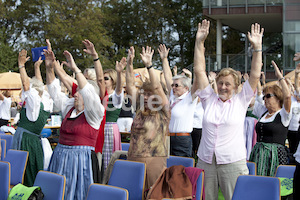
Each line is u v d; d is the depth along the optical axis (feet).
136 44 96.27
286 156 14.70
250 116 21.38
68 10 78.38
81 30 75.82
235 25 67.51
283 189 12.30
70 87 13.64
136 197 11.16
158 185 10.58
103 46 81.97
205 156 11.60
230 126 11.34
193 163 12.58
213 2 61.67
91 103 12.21
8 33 80.69
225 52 99.19
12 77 45.06
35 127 15.58
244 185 10.07
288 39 54.80
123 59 15.03
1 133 19.99
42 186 10.96
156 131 11.87
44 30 78.07
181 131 15.08
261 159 14.67
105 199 9.63
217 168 11.47
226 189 11.35
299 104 18.30
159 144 11.86
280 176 12.67
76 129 12.53
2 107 25.82
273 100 14.99
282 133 14.78
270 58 54.95
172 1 98.89
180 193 10.25
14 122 29.04
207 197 11.57
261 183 9.87
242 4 60.49
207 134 11.61
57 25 74.08
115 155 13.73
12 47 74.54
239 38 99.25
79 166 12.43
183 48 101.09
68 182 12.37
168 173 10.73
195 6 99.04
